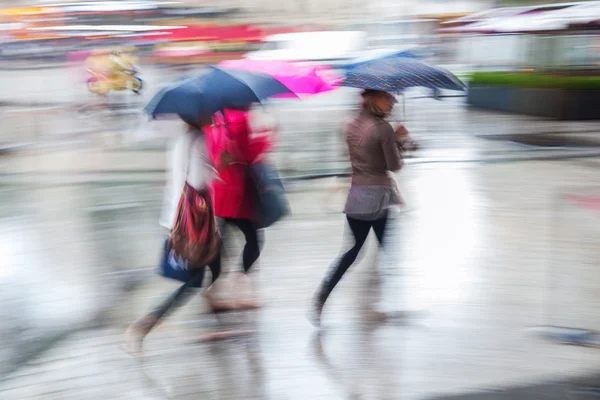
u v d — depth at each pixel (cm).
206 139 513
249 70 539
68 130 1714
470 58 2605
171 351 523
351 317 583
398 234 821
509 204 966
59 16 2236
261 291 644
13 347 534
